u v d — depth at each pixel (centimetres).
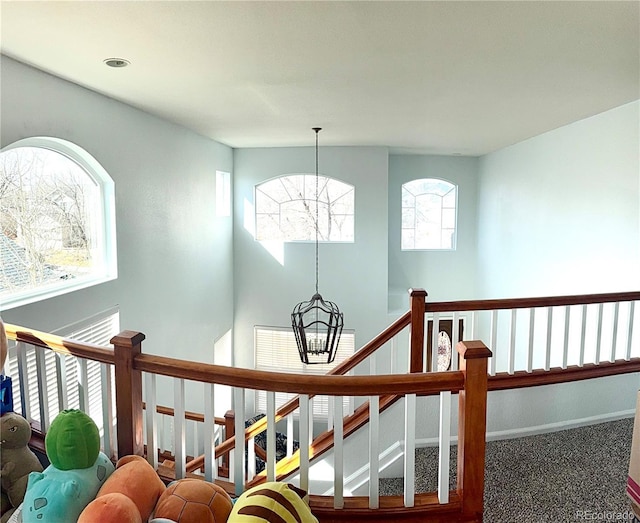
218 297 695
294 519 155
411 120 476
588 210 465
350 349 757
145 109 434
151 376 206
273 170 738
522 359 593
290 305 763
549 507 233
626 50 261
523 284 615
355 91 355
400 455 302
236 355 787
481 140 616
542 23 222
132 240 439
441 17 215
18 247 317
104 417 217
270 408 188
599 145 445
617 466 270
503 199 687
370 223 731
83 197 385
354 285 746
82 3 201
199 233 611
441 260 824
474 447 190
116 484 172
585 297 328
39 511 167
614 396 335
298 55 270
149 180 467
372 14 212
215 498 170
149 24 225
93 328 385
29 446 246
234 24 224
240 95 371
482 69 297
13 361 307
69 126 336
